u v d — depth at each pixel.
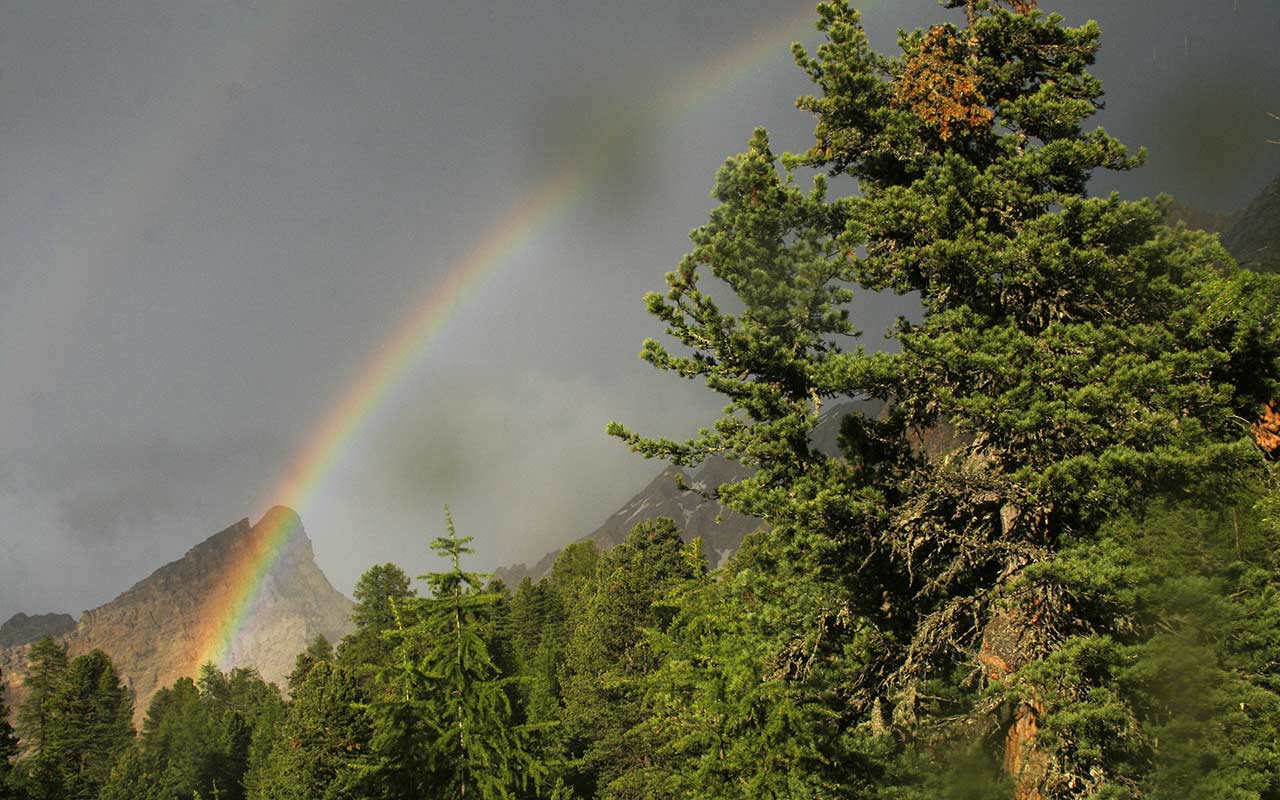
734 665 19.81
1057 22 19.38
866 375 17.52
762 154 21.48
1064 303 18.25
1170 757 16.31
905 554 18.81
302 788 40.72
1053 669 15.09
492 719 20.25
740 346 20.17
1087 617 16.80
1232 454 14.99
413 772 19.59
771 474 19.39
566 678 58.09
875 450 19.61
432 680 20.48
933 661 18.92
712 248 20.52
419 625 20.77
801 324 21.27
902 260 19.16
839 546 18.23
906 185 21.22
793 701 18.89
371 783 19.55
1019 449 17.66
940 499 18.53
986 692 16.72
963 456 19.61
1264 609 17.77
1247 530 19.03
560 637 73.56
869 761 19.69
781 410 19.53
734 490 19.20
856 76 20.22
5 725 62.44
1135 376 15.45
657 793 31.42
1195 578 17.95
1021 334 16.98
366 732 41.19
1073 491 15.99
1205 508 17.16
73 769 85.12
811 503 17.70
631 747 43.12
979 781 19.11
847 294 21.09
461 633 20.56
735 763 19.41
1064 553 16.20
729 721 19.77
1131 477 15.63
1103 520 17.02
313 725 41.62
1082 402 15.75
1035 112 18.81
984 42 20.17
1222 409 15.65
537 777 20.58
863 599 19.23
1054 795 15.93
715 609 21.97
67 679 89.25
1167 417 15.52
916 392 18.67
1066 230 17.56
